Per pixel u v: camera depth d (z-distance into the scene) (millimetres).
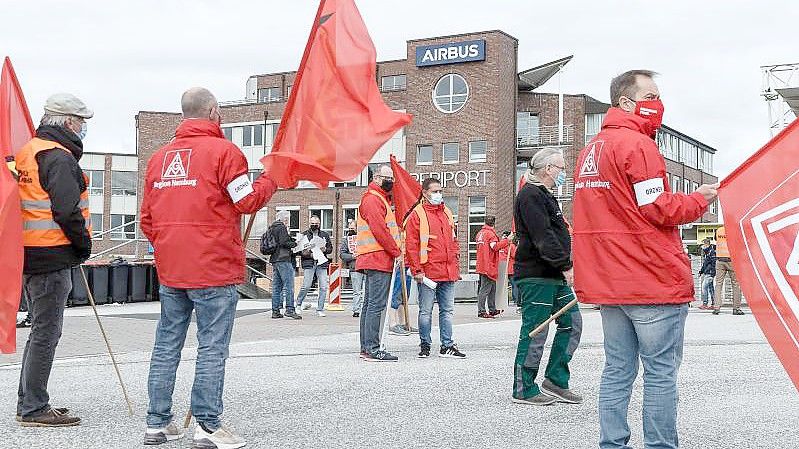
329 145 5879
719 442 5695
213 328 5508
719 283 20172
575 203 4852
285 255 17547
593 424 6289
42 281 6113
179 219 5484
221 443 5461
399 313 14102
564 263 6809
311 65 5988
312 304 24469
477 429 6113
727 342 12172
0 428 6121
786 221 4555
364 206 10031
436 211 10469
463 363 9781
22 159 6137
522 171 57625
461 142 52844
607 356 4797
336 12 6039
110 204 70500
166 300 5660
